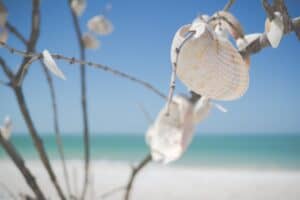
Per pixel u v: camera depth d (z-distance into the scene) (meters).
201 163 11.87
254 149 17.19
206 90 0.32
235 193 6.49
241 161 12.72
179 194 6.43
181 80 0.32
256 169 9.94
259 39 0.33
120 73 0.33
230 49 0.31
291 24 0.31
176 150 0.39
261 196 6.24
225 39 0.31
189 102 0.39
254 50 0.33
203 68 0.31
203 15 0.33
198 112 0.39
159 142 0.40
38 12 0.51
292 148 17.20
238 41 0.34
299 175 8.27
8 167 8.19
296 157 13.39
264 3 0.32
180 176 8.23
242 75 0.31
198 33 0.30
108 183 7.23
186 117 0.39
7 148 0.47
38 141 0.50
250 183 7.36
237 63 0.31
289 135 21.55
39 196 0.48
